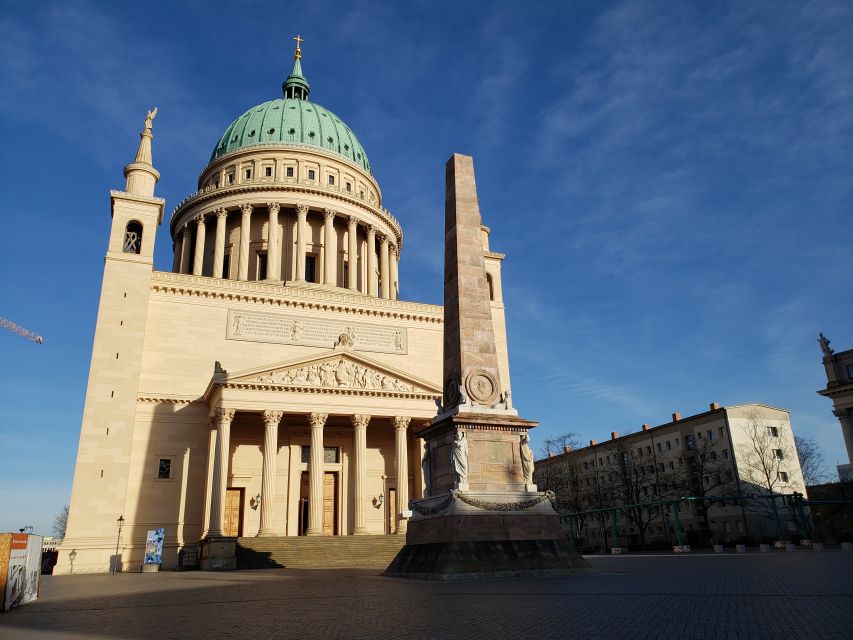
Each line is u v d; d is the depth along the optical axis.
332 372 60.41
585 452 117.00
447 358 29.39
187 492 59.47
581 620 12.70
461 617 13.71
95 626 14.79
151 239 64.31
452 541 24.97
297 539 52.94
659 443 103.00
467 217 30.59
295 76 111.25
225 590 24.89
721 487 89.75
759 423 92.75
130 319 61.22
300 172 91.50
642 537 89.62
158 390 62.22
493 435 27.28
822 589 16.84
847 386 84.00
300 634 12.34
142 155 67.69
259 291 68.75
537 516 26.62
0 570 19.14
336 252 86.62
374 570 38.25
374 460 67.12
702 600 15.38
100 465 56.03
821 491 83.38
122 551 55.44
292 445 63.72
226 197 85.88
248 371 56.91
